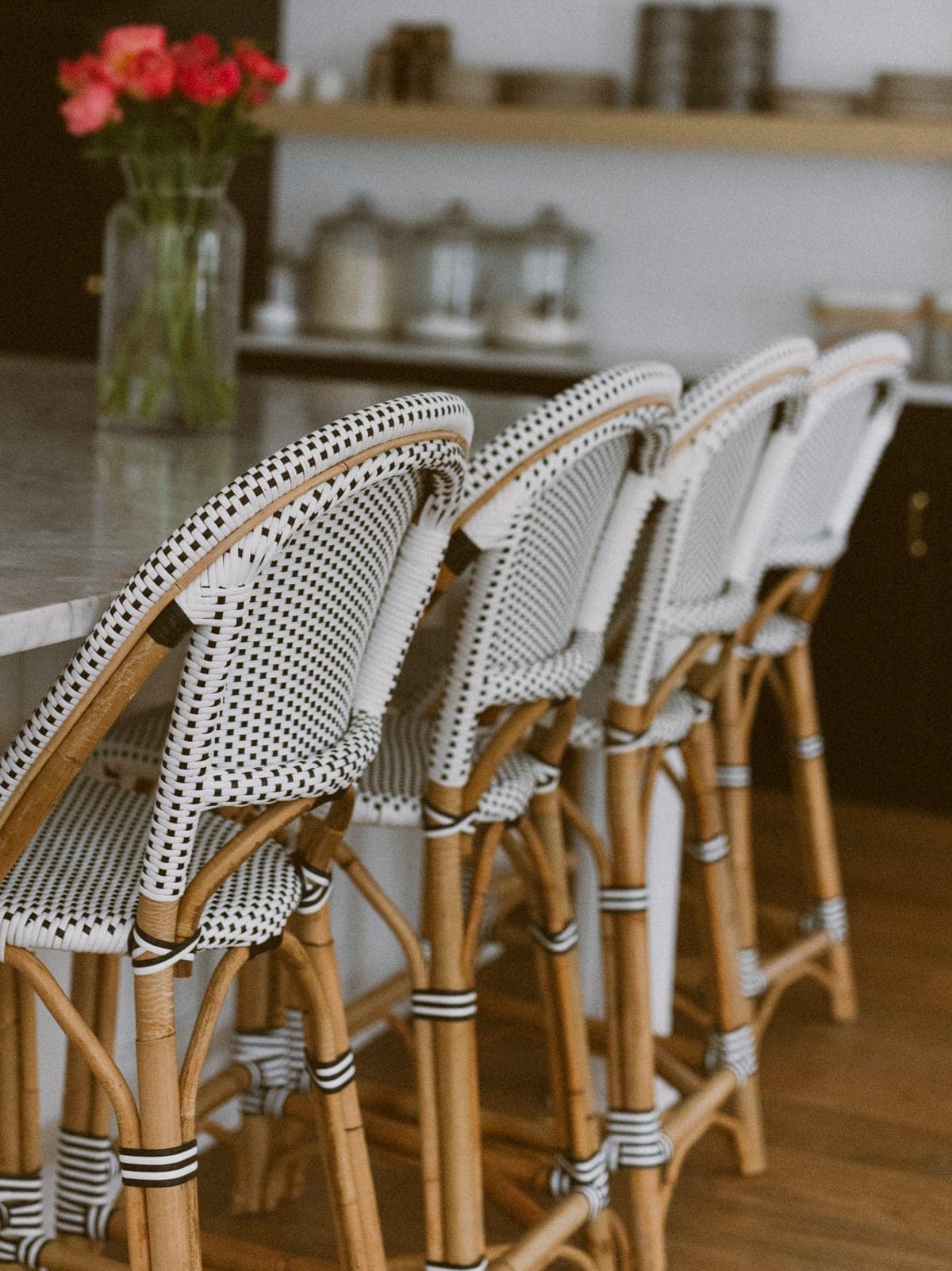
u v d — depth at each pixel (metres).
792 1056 2.94
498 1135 2.14
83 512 1.68
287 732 1.32
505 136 4.94
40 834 1.50
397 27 5.14
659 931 2.74
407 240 5.28
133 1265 1.33
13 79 4.57
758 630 2.66
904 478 4.29
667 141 4.79
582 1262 1.98
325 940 1.55
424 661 2.28
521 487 1.56
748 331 5.09
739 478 2.17
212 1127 2.15
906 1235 2.35
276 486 1.16
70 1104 1.86
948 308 4.59
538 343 4.98
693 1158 2.55
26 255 4.67
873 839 4.18
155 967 1.30
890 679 4.39
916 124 4.61
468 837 1.76
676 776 2.46
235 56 2.43
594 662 1.81
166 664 1.97
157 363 2.42
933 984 3.30
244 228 5.22
